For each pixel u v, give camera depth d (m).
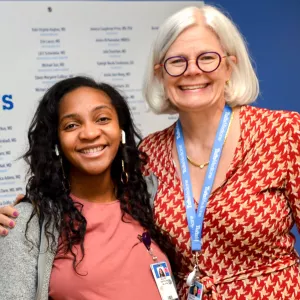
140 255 1.48
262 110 1.62
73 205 1.46
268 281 1.52
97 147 1.45
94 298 1.37
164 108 1.74
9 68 2.38
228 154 1.60
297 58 2.71
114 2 2.53
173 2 2.62
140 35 2.57
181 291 1.61
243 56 1.62
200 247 1.54
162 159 1.70
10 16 2.37
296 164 1.51
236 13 2.62
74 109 1.44
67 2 2.45
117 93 1.57
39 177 1.47
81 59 2.49
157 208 1.61
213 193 1.56
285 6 2.68
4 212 1.42
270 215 1.50
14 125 2.39
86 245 1.43
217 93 1.58
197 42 1.53
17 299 1.31
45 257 1.37
